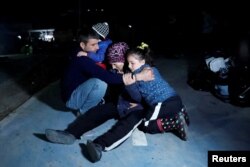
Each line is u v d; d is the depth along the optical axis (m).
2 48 8.37
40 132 3.20
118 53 3.12
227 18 8.77
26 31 8.66
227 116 3.73
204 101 4.21
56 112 3.69
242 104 3.97
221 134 3.27
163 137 3.16
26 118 3.49
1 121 3.38
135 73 2.90
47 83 4.83
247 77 4.11
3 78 5.04
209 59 4.49
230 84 4.14
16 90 4.45
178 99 2.99
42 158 2.73
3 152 2.80
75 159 2.74
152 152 2.89
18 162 2.66
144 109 3.03
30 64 6.09
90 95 3.05
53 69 5.68
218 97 4.29
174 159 2.79
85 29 3.14
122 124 2.84
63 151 2.85
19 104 3.92
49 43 8.62
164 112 2.90
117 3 10.20
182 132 3.01
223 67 4.28
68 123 3.43
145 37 8.85
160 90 2.94
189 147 2.99
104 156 2.80
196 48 8.12
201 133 3.28
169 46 7.71
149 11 9.63
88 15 9.92
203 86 4.60
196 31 8.88
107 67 3.33
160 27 8.66
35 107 3.81
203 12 8.86
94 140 2.81
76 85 3.15
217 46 8.05
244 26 8.16
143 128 3.15
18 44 8.58
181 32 8.46
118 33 9.32
